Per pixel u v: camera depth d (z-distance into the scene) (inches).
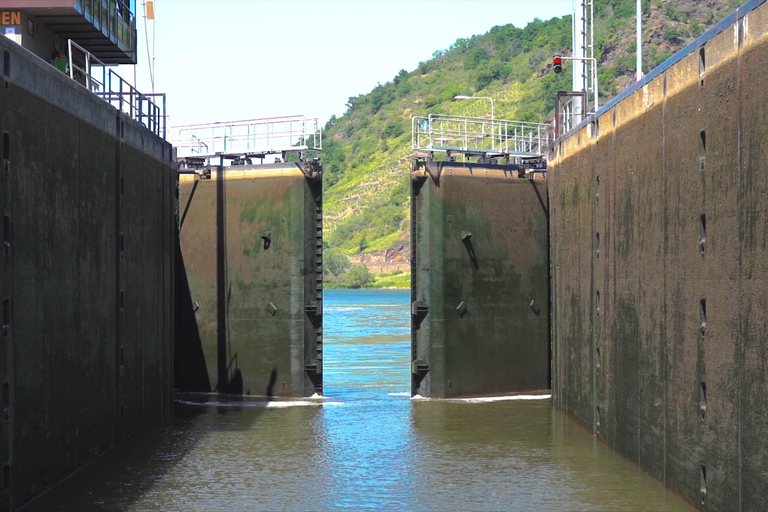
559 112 1266.0
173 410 1232.2
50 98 772.0
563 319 1187.3
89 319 877.8
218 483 848.3
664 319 776.3
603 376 989.2
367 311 4749.0
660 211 784.9
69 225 818.2
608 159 959.0
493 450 986.1
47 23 1051.9
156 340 1145.4
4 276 665.0
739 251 614.9
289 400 1322.6
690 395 713.6
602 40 7332.7
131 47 1237.1
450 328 1321.4
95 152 899.4
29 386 719.7
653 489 796.0
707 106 676.7
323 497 807.1
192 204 1389.0
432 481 860.0
